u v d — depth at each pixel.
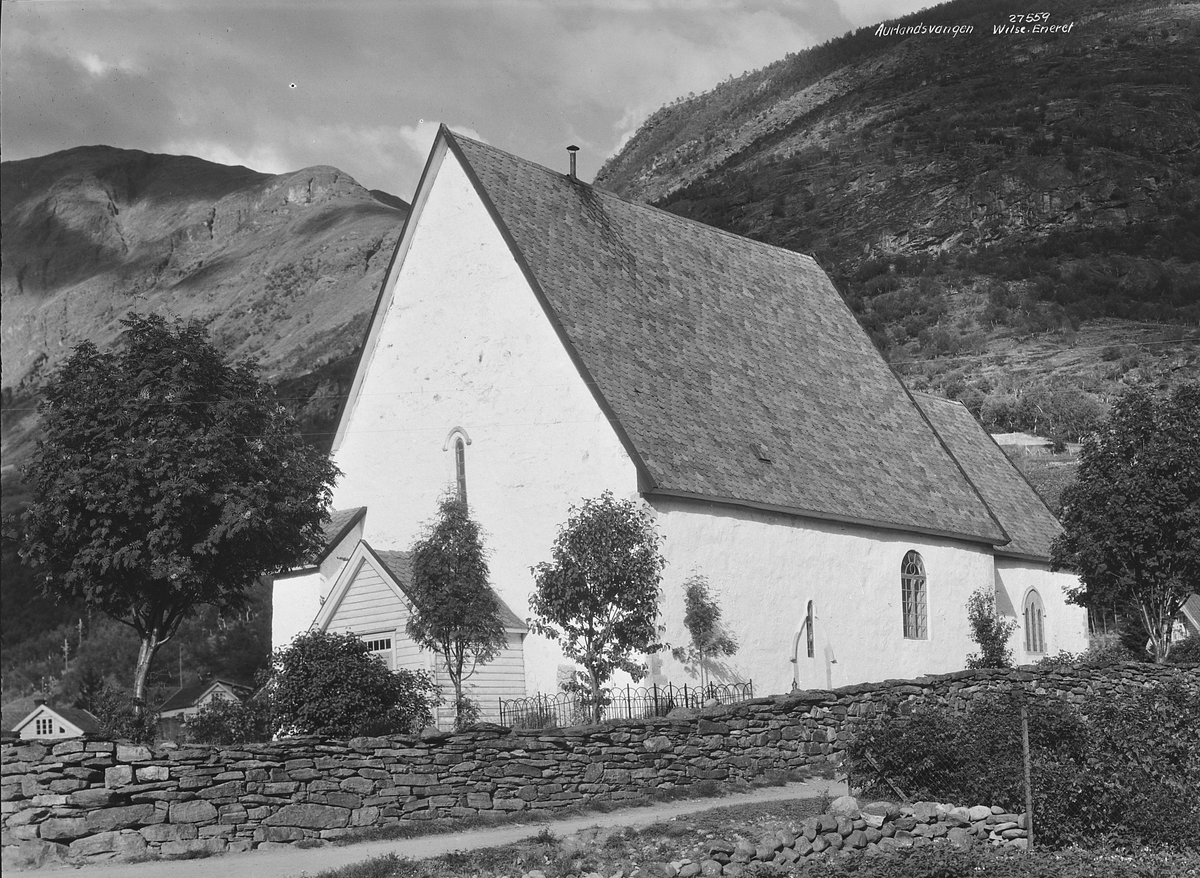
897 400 48.50
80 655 88.38
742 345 42.88
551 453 35.84
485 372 37.41
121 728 30.34
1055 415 111.50
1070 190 189.25
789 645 37.91
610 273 40.00
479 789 23.48
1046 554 52.06
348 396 39.88
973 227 189.12
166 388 31.73
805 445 41.34
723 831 21.86
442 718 33.81
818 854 20.58
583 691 33.03
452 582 31.91
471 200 38.12
